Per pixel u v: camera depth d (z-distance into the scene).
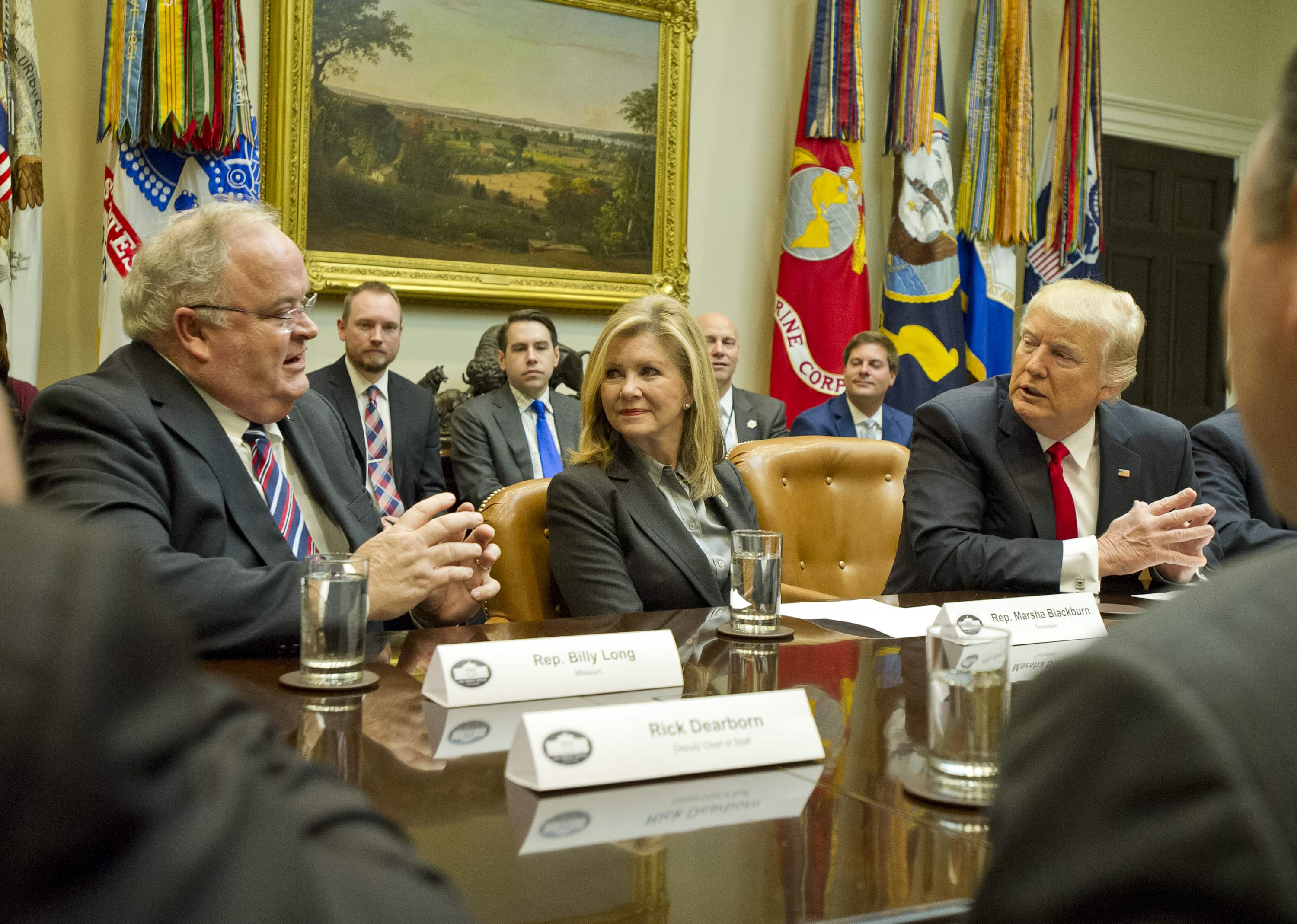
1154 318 6.93
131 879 0.24
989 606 1.62
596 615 1.97
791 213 5.52
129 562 0.27
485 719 1.09
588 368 2.23
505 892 0.67
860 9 5.59
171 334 1.77
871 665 1.39
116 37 4.05
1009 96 5.73
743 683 1.28
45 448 1.62
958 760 0.86
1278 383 0.41
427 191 5.07
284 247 1.80
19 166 3.98
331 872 0.31
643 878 0.69
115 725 0.25
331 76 4.84
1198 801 0.29
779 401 5.11
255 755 0.30
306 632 1.21
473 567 1.73
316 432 2.07
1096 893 0.30
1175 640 0.32
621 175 5.44
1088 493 2.33
